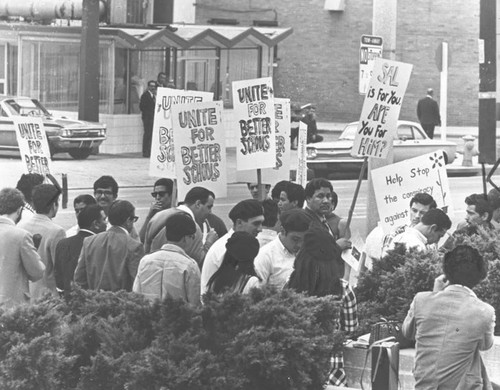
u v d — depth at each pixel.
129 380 9.10
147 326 9.52
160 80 40.66
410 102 57.78
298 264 10.23
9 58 41.50
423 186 15.71
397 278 11.93
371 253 15.21
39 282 13.21
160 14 47.75
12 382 9.06
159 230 13.62
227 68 45.31
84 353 9.53
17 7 42.75
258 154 16.67
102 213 13.08
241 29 44.28
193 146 15.55
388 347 9.96
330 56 58.97
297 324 9.38
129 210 12.42
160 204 15.70
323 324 9.73
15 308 9.44
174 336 9.27
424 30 57.22
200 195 13.67
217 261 11.55
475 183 36.34
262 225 12.95
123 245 12.34
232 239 10.37
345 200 31.22
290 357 9.23
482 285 12.20
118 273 12.32
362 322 11.63
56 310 9.66
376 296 12.32
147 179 34.09
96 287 12.41
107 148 40.72
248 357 9.09
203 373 9.02
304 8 59.12
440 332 9.12
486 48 28.14
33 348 9.09
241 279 10.34
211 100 16.77
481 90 28.38
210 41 43.88
